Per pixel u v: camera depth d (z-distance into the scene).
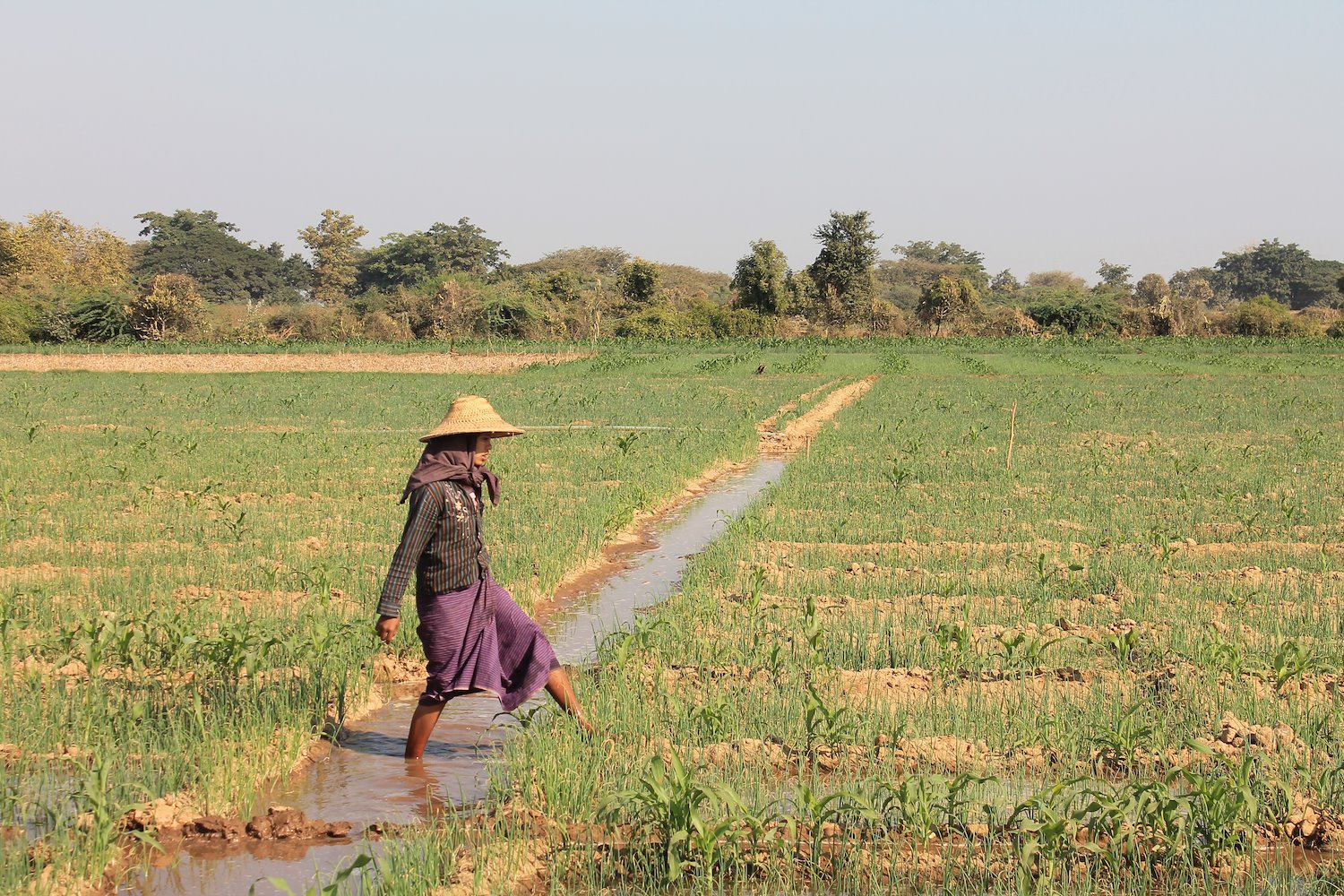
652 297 79.25
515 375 49.88
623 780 5.91
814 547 12.77
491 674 6.39
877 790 5.77
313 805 5.89
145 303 67.44
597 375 48.72
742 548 12.46
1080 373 48.56
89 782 5.47
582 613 10.35
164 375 50.28
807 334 71.62
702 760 6.21
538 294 77.25
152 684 7.32
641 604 10.71
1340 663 7.96
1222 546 12.93
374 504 15.70
